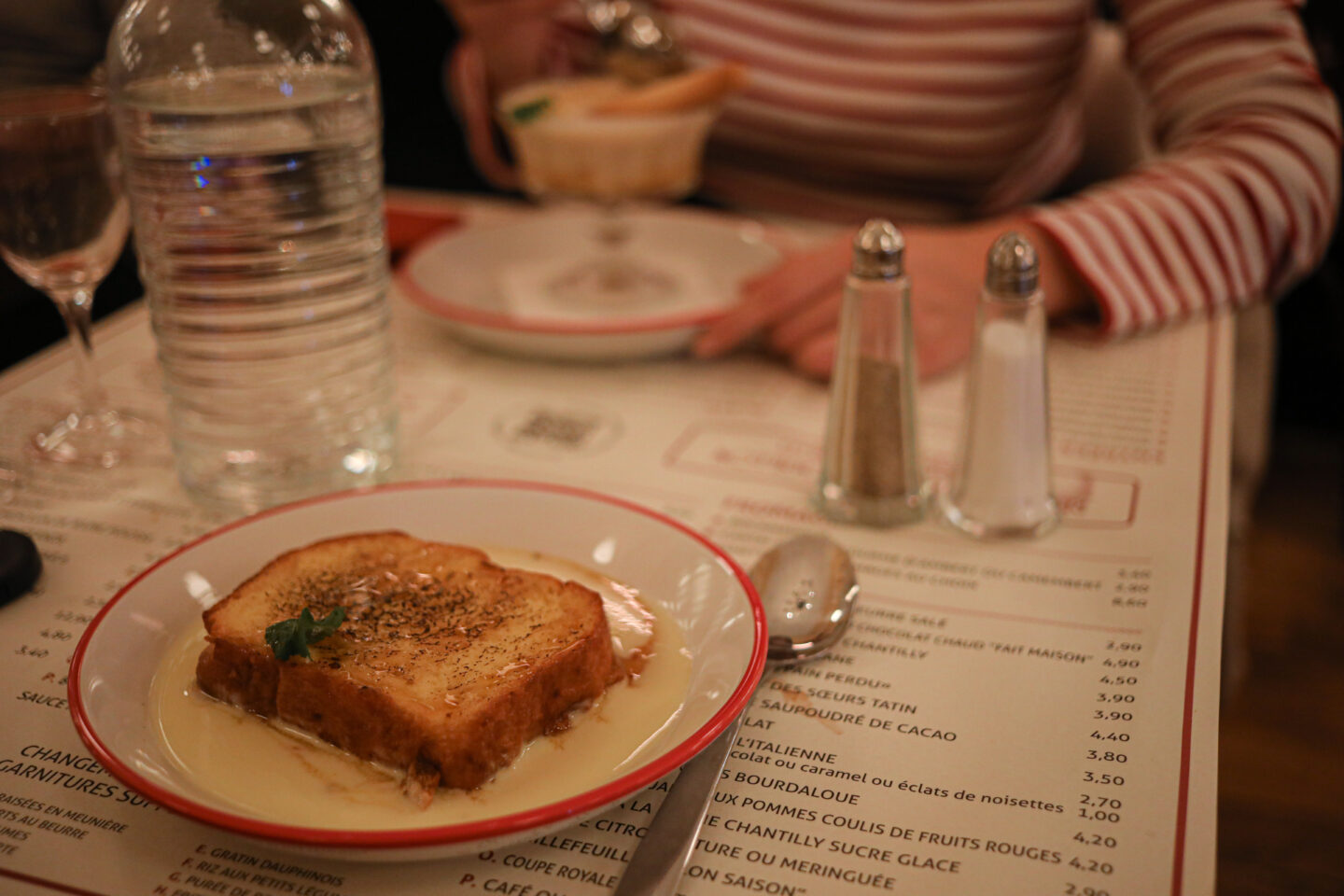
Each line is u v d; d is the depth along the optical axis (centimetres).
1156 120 74
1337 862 74
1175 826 31
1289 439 133
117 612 35
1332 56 98
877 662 38
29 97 49
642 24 67
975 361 43
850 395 44
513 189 117
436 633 34
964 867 30
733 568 38
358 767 32
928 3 85
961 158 89
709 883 30
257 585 36
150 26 43
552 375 59
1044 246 61
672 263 70
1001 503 44
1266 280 64
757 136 93
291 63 44
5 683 36
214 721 33
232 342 46
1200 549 43
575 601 35
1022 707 35
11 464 49
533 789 31
